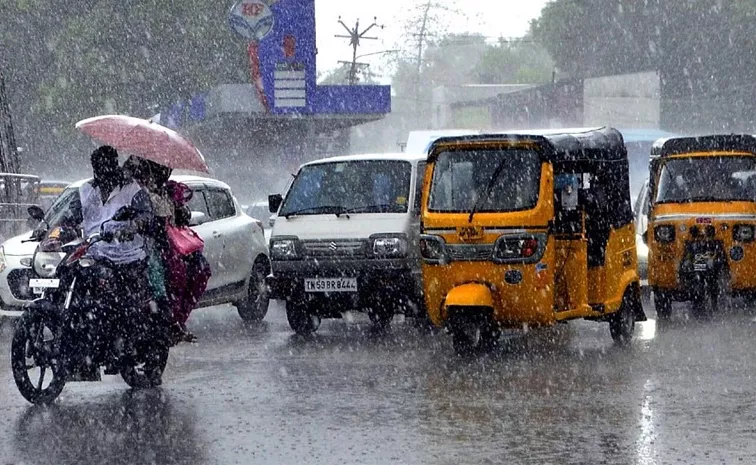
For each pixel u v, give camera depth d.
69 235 13.69
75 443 10.95
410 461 10.09
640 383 14.03
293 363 16.19
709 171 22.19
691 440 10.84
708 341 18.11
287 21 56.88
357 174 19.72
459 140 16.70
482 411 12.34
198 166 13.79
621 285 17.77
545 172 16.33
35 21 71.44
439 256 16.56
